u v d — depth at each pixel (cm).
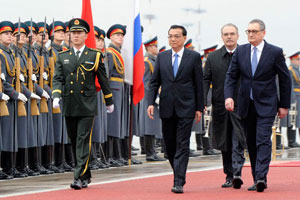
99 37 2542
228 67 1897
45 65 2364
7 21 2197
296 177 2059
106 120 2591
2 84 2155
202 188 1841
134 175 2209
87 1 2383
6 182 2083
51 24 2447
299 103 3778
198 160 2878
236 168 1819
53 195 1688
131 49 2644
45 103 2328
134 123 2934
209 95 3125
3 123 2202
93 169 2459
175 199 1596
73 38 1898
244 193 1709
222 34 1916
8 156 2220
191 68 1808
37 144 2333
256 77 1784
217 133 1903
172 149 1845
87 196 1661
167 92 1812
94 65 1888
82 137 1866
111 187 1859
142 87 2644
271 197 1608
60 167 2433
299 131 3859
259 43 1800
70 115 1875
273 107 1780
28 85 2267
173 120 1827
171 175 2188
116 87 2625
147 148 2880
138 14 2647
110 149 2617
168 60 1823
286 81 1797
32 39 2336
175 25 1831
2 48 2184
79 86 1875
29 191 1802
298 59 3775
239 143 1831
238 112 1811
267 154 1748
